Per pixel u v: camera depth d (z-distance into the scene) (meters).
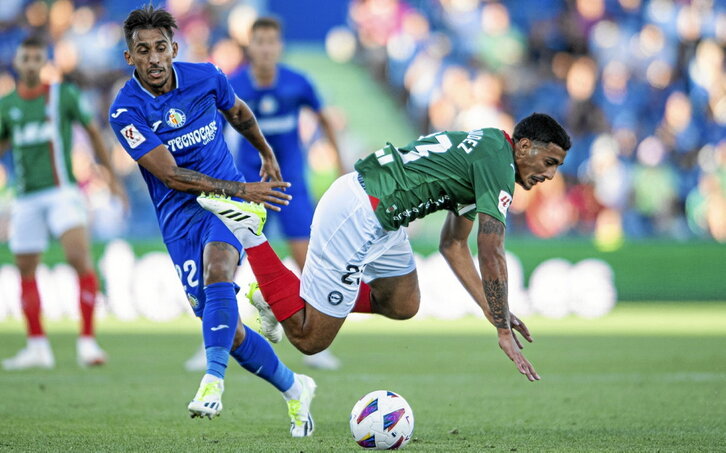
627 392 25.88
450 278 54.94
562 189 61.91
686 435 18.89
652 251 56.75
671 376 29.41
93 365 32.62
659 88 68.44
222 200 18.61
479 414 22.05
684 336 42.62
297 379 19.20
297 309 19.31
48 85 32.94
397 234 19.78
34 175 32.72
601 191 62.09
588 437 18.64
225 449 16.89
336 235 19.14
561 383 27.84
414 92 72.81
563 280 55.19
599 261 55.97
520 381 28.36
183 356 35.59
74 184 33.28
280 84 33.34
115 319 53.56
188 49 70.38
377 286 20.72
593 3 72.50
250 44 33.25
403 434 16.77
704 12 70.50
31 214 32.56
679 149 65.69
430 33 77.06
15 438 18.28
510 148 18.33
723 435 18.89
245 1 75.62
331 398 24.98
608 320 51.25
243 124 20.94
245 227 18.77
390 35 79.12
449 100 68.88
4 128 33.00
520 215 61.12
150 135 18.91
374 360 34.50
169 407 23.16
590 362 33.34
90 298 32.88
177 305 52.72
